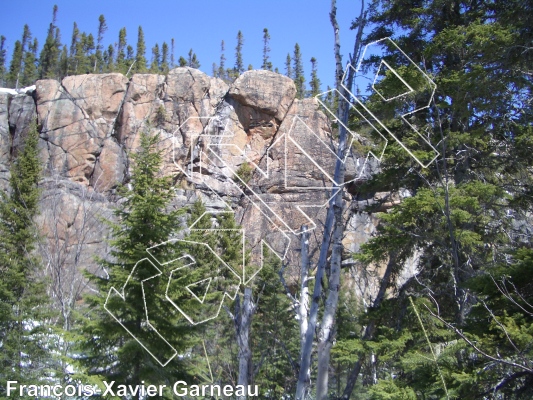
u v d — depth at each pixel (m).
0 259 14.70
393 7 11.01
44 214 18.30
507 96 8.70
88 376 9.73
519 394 6.03
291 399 12.17
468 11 11.12
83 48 66.62
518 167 10.60
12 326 13.55
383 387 7.31
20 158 17.84
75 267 14.17
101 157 29.97
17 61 62.91
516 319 6.19
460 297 8.87
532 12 7.97
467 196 8.99
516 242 9.91
